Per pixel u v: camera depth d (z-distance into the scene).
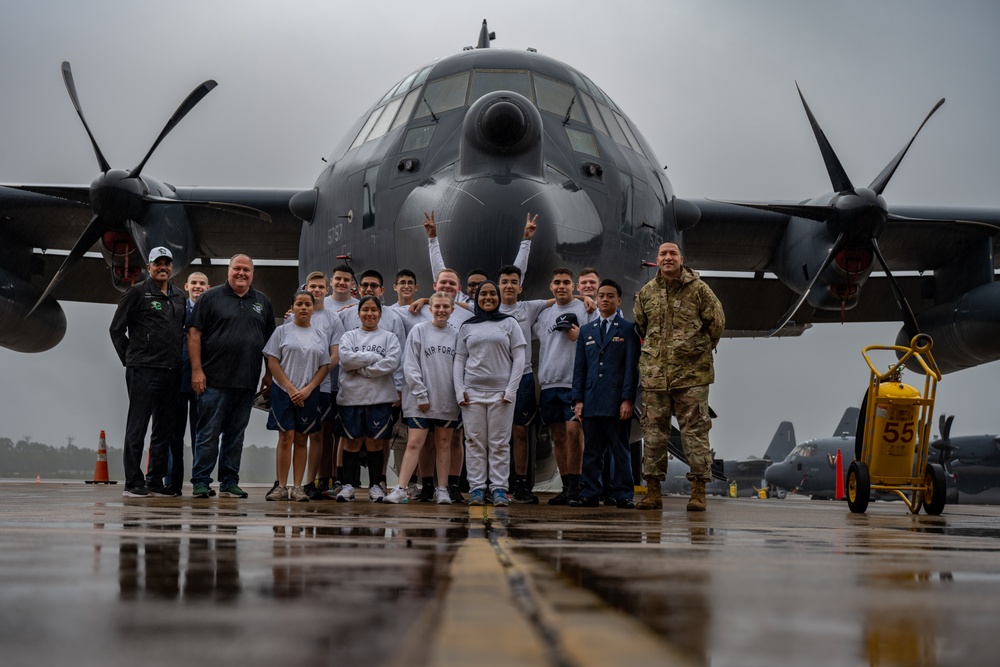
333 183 10.77
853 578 1.86
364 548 2.42
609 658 0.91
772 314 14.90
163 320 7.68
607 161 9.85
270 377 7.76
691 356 6.56
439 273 7.60
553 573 1.81
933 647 1.03
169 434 7.81
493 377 6.51
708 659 0.92
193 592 1.46
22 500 5.97
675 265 6.59
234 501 6.69
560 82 10.35
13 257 13.14
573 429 7.43
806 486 34.22
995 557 2.52
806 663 0.91
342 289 8.26
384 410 7.24
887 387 6.66
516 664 0.86
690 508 6.50
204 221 12.70
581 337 7.12
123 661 0.88
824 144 10.66
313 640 1.01
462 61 10.36
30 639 1.01
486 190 8.43
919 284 13.91
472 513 5.07
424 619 1.16
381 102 11.04
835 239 10.84
